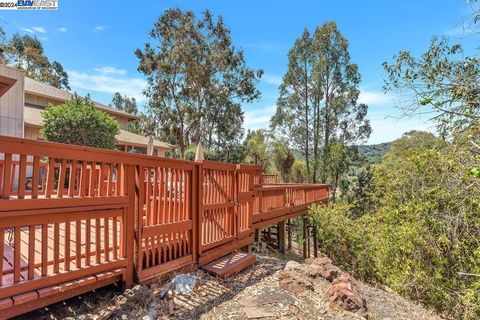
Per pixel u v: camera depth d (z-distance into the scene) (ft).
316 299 11.20
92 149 8.89
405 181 20.71
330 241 29.58
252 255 15.35
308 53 72.69
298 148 76.23
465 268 16.07
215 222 14.66
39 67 87.97
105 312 8.70
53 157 8.00
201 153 20.52
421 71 12.03
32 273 7.62
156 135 77.71
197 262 13.05
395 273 20.10
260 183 25.30
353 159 70.18
